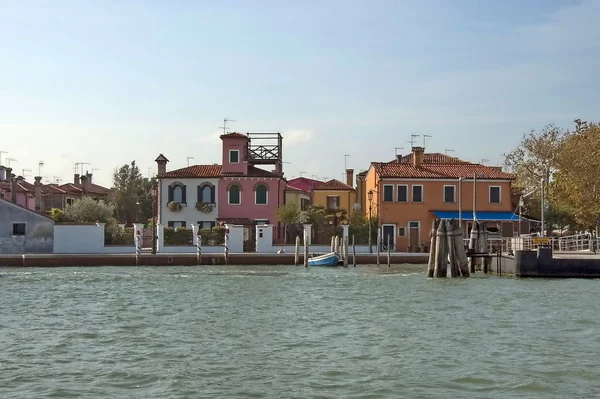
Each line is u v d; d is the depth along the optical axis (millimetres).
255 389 19906
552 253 50781
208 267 62125
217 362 23141
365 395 19344
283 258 65125
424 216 76250
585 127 73312
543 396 19359
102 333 28531
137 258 63156
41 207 84250
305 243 62250
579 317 32000
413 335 27797
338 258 63469
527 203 80375
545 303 36844
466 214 75875
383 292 42625
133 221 109188
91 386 20266
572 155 66750
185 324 30797
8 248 67812
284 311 34812
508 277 51625
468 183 76625
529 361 23125
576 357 23688
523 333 28047
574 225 85625
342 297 40344
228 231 68688
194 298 40188
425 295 40844
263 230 69812
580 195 65188
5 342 26562
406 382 20609
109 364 22859
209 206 78312
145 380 20922
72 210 82500
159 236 68938
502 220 74625
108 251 68438
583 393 19609
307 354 24359
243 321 31625
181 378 21016
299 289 44594
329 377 21203
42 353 24562
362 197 88188
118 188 110750
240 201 78500
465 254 51438
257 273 56250
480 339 26859
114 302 38500
